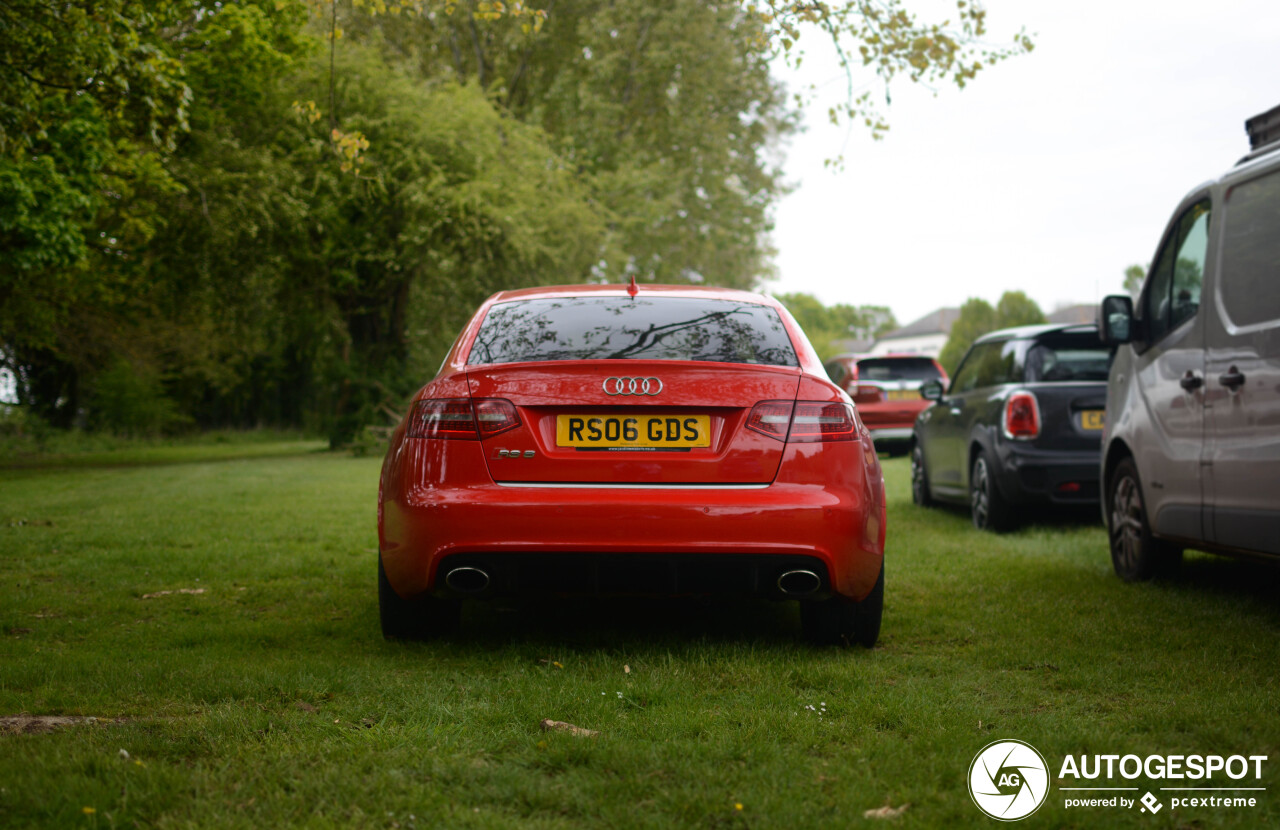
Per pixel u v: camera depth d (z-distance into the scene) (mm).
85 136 13633
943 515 9375
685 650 4098
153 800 2424
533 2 29172
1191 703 3307
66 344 24938
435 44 31047
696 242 31531
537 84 31594
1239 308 4730
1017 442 7727
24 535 7793
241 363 38281
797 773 2650
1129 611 4875
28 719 3129
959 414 8852
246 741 2883
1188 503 5066
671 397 3811
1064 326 8023
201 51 18625
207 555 6785
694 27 29062
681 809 2408
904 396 17562
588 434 3816
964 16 7848
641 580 3781
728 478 3812
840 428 3945
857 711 3217
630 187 27547
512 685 3537
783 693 3428
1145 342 5730
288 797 2457
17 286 19547
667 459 3803
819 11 7633
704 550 3736
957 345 74438
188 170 18797
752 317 4453
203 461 21453
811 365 4168
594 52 29656
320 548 7176
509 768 2676
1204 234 5207
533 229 22109
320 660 3898
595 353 4117
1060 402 7738
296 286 24609
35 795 2410
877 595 4090
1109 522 6105
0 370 27500
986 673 3771
